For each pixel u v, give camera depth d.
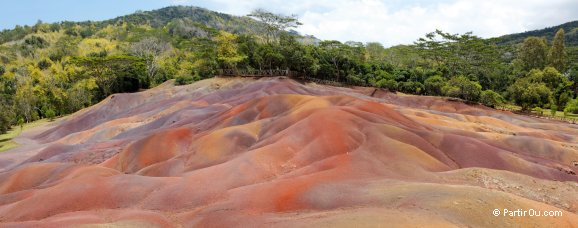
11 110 92.25
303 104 42.91
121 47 148.62
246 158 30.42
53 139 69.00
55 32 196.50
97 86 100.62
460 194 20.53
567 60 121.56
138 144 39.03
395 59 132.25
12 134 76.69
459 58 114.56
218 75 88.81
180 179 29.20
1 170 46.91
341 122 34.00
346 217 18.64
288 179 26.19
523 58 119.69
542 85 82.75
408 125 40.19
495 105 82.94
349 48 104.00
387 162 29.36
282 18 104.75
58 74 115.75
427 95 92.69
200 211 24.22
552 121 68.81
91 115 78.06
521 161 33.59
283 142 32.34
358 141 32.25
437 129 43.19
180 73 106.56
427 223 17.27
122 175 30.73
